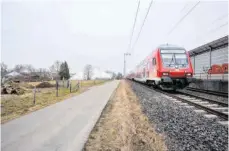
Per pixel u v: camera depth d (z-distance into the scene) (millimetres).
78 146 5305
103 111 9953
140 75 31953
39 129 7074
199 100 12711
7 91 23172
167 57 17438
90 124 7465
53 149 5160
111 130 6527
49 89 28750
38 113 10047
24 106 13320
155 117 8383
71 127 7160
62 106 12031
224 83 18562
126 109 10055
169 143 5480
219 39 22641
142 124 7266
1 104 14359
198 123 7234
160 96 14812
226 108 10109
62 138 5984
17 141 5848
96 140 5707
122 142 5461
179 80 16812
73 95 18688
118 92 20438
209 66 26266
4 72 79062
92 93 20141
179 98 12867
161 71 16953
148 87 24234
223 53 22828
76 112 9945
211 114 8641
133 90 21234
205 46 26500
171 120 7781
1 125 7824
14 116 9773
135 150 5012
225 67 22281
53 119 8578
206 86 22797
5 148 5328
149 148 5117
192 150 4992
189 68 16953
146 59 25156
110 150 4992
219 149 5016
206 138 5750
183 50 17922
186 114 8656
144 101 12758
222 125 6965
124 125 6953
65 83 36906
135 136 5953
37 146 5410
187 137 5871
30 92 25062
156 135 6109
